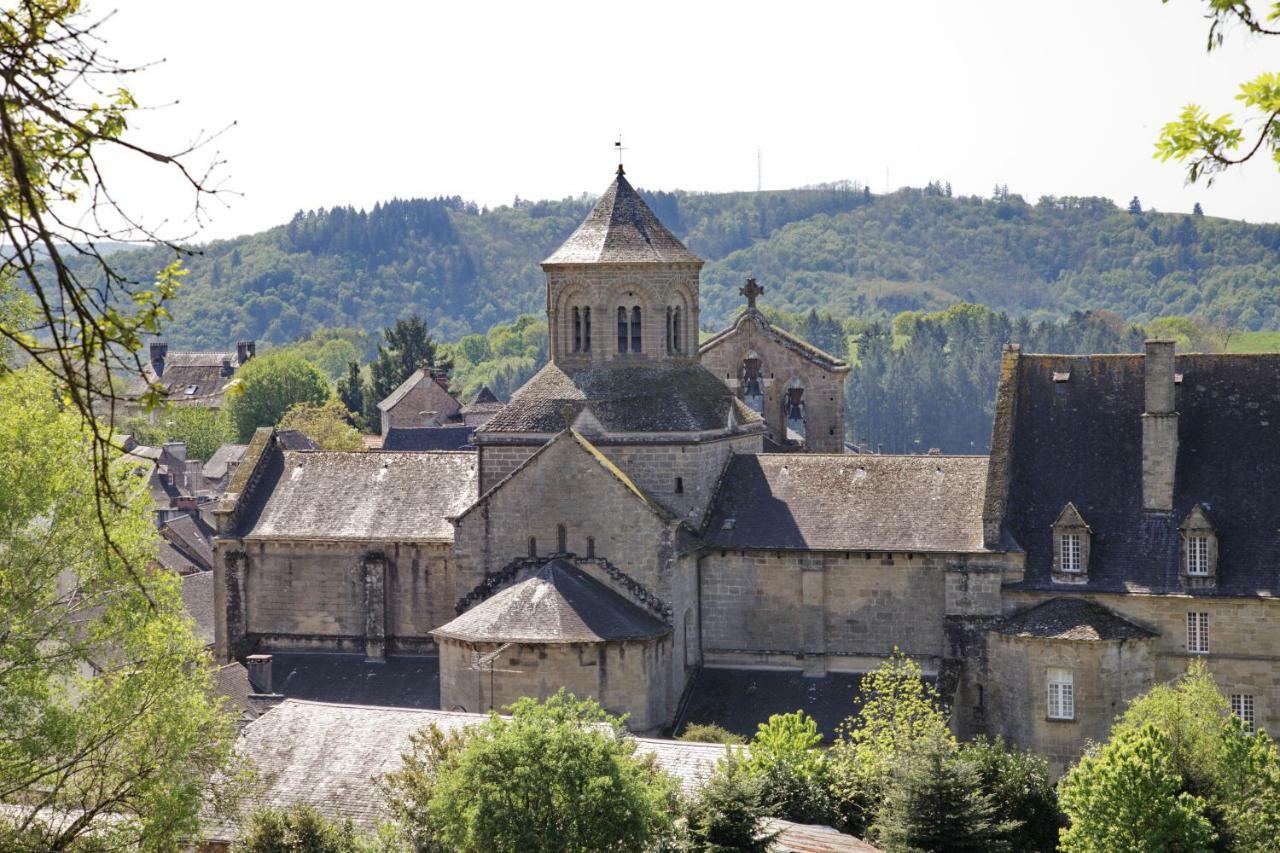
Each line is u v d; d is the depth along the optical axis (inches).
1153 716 6466.5
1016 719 7613.2
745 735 7760.8
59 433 4434.1
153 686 4488.2
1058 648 7490.2
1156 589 7578.7
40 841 4042.8
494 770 5147.6
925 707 7086.6
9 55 2122.3
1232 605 7495.1
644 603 7829.7
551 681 7416.3
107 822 4392.2
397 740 6555.1
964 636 7770.7
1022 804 6348.4
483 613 7637.8
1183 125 2527.1
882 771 6417.3
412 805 5556.1
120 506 2244.1
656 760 6112.2
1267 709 7475.4
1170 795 5846.5
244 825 5359.3
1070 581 7687.0
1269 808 6048.2
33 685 4315.9
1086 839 5856.3
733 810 5369.1
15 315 4133.9
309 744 6589.6
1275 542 7588.6
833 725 7741.1
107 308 2167.8
